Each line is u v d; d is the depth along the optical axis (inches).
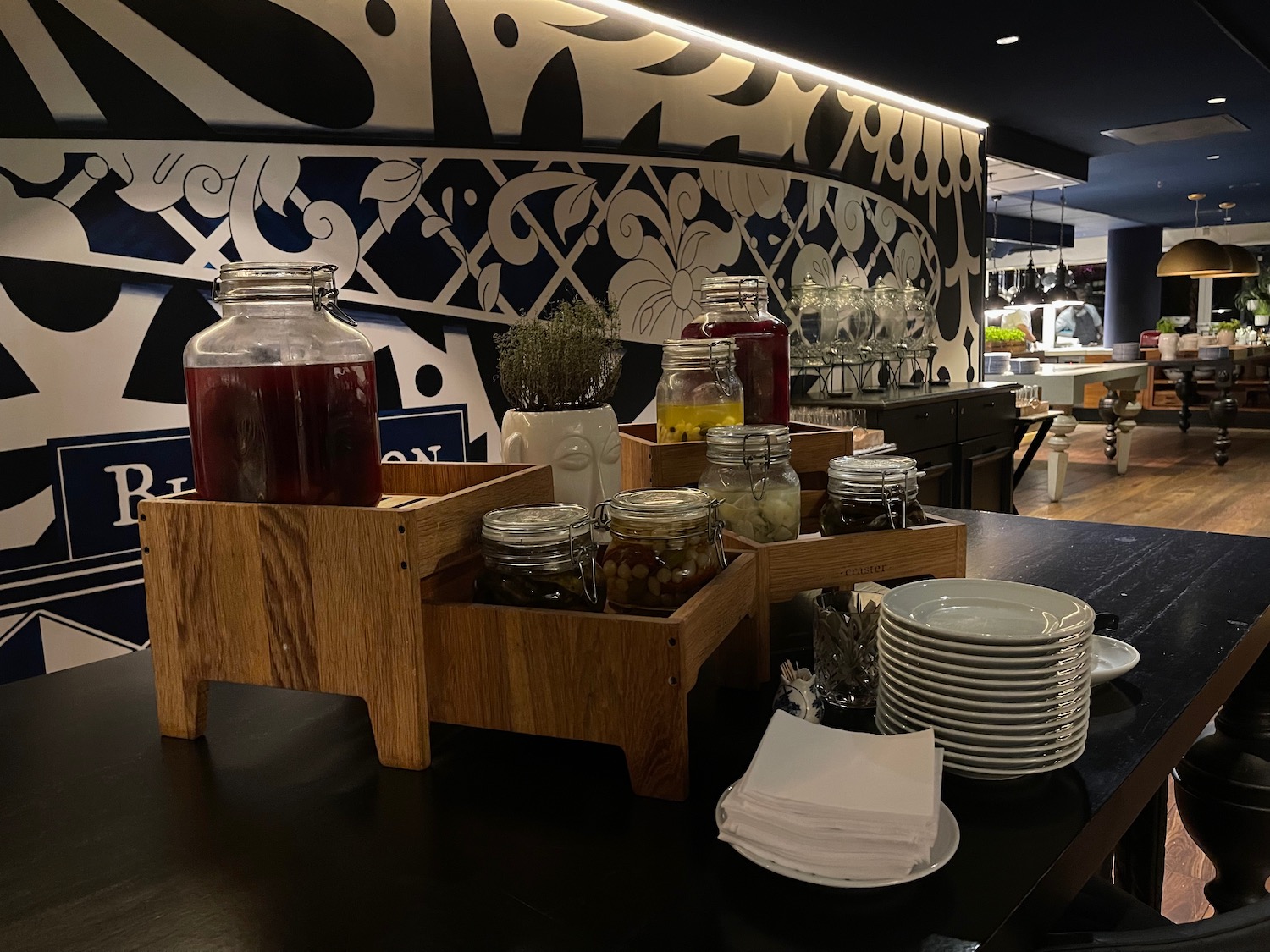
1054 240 473.1
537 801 29.8
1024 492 254.8
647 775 29.7
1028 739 29.4
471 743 34.4
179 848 27.5
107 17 82.6
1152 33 150.9
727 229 149.5
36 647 82.0
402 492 40.7
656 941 22.6
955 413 176.9
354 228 102.3
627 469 50.8
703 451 45.9
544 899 24.5
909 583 36.3
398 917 23.8
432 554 31.7
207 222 90.7
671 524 31.9
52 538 82.4
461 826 28.4
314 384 32.8
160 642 34.9
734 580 34.5
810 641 42.8
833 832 24.8
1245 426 407.5
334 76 99.0
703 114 143.5
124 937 23.3
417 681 31.5
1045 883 25.1
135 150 85.3
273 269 33.0
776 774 26.6
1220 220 461.1
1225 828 56.9
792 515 39.9
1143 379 391.5
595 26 126.0
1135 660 38.3
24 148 78.8
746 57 150.8
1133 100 197.3
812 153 166.7
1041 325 605.3
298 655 33.0
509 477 36.7
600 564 34.4
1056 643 29.4
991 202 371.6
